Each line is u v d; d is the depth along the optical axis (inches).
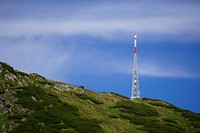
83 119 3745.1
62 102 3976.4
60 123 3469.5
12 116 3287.4
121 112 4399.6
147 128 4020.7
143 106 4827.8
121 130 3855.8
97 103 4530.0
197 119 4808.1
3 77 4042.8
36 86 4028.1
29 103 3535.9
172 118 4717.0
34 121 3282.5
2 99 3486.7
